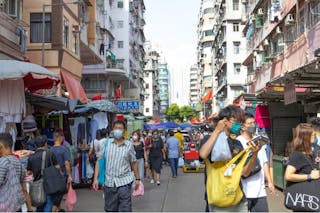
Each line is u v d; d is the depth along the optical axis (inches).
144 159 665.0
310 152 211.2
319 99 668.7
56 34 822.5
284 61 896.3
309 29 710.5
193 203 459.2
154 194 532.4
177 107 4549.7
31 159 319.9
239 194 190.2
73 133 627.5
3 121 439.8
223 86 2172.7
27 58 738.2
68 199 348.8
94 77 1668.3
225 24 2117.4
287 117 664.4
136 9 2404.0
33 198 309.3
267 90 597.6
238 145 203.2
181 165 874.8
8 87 446.6
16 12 654.5
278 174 497.7
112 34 1959.9
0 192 224.8
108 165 283.1
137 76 2471.7
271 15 949.2
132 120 1344.7
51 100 554.6
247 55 1464.1
